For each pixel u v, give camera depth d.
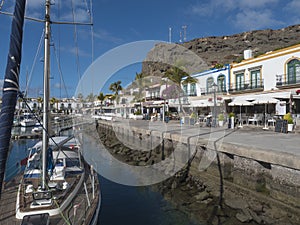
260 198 7.50
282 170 6.90
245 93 24.53
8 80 2.22
